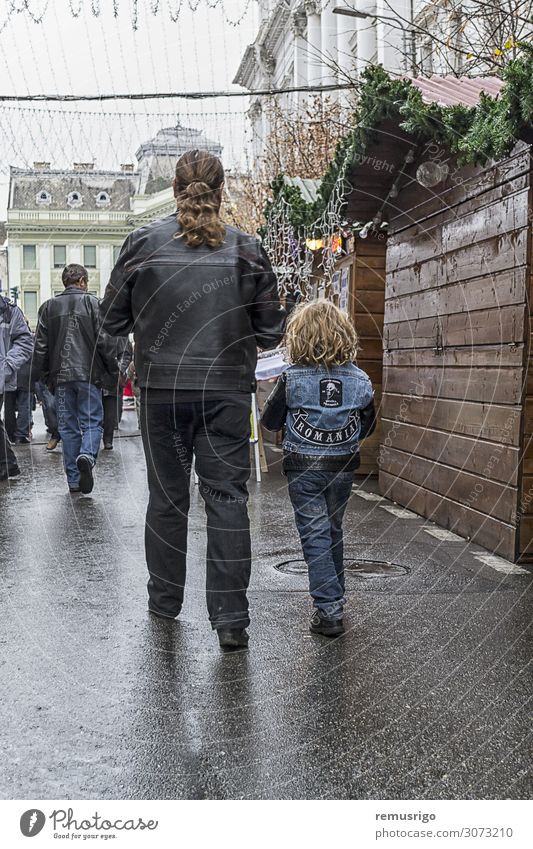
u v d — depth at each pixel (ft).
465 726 12.49
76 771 11.24
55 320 30.91
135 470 39.17
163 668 14.67
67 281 31.14
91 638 16.11
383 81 24.80
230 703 13.28
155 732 12.32
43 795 10.69
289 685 13.98
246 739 12.09
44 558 22.17
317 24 73.05
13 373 34.30
